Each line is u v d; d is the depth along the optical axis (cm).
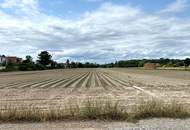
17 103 1623
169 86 2983
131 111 1073
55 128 817
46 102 1659
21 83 3656
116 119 935
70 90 2555
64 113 1011
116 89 2645
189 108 1136
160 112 984
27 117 937
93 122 897
